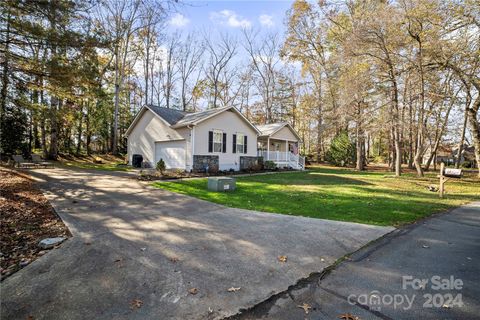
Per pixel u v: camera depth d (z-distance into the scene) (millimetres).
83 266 3252
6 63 9242
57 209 5977
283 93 34594
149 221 5289
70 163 19703
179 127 15438
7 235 4238
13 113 16703
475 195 9812
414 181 13984
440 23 13039
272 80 34125
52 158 20062
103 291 2705
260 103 34844
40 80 10344
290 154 22000
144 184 10203
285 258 3646
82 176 11977
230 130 17000
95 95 12023
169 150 16656
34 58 9469
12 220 5043
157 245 4008
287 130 22906
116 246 3916
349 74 17438
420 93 15398
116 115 24281
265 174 16281
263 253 3807
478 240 4535
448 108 19391
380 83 16672
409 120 16562
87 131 26266
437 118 20906
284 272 3232
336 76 25016
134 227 4863
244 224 5262
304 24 27281
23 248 3773
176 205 6828
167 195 8141
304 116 33562
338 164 27984
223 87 34344
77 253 3631
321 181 12969
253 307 2494
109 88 25938
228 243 4168
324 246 4152
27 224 4855
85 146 30172
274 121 35219
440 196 9094
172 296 2643
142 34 24109
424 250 4051
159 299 2584
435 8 12789
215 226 5074
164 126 16938
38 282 2857
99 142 30047
